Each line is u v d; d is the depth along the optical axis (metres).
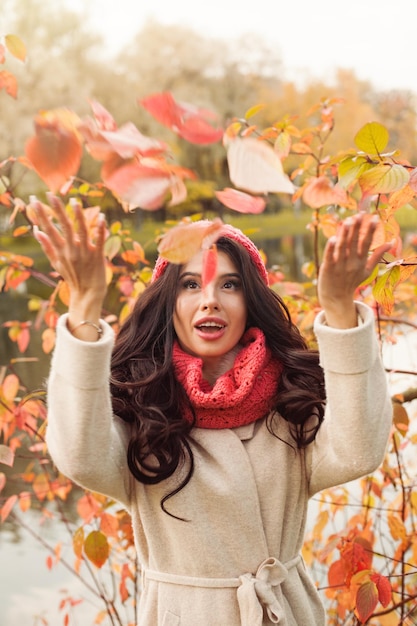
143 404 1.45
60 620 3.10
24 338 2.76
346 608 2.29
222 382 1.44
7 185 2.42
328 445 1.40
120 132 1.02
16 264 2.67
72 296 1.25
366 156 1.43
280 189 1.00
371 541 2.36
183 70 27.91
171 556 1.46
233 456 1.44
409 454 2.97
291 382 1.50
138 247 2.67
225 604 1.41
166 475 1.40
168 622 1.42
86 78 23.95
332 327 1.30
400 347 3.72
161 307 1.53
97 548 2.06
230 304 1.48
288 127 2.27
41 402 2.52
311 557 2.68
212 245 1.21
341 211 2.43
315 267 2.64
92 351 1.23
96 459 1.30
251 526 1.43
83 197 2.51
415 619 2.42
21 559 3.55
